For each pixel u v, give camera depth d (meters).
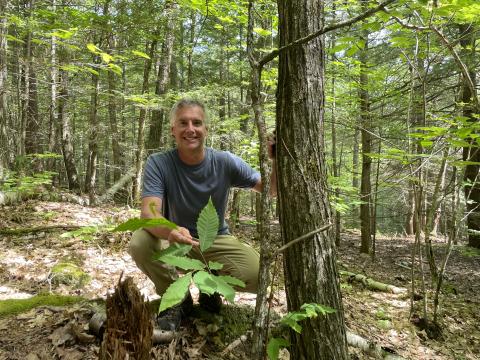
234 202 7.65
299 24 1.83
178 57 11.44
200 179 2.46
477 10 2.78
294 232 1.87
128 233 5.23
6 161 7.41
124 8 5.74
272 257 1.51
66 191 9.72
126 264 4.36
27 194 7.28
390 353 2.86
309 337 1.84
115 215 6.73
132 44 6.43
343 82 6.39
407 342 3.24
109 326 1.53
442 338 3.42
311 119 1.85
